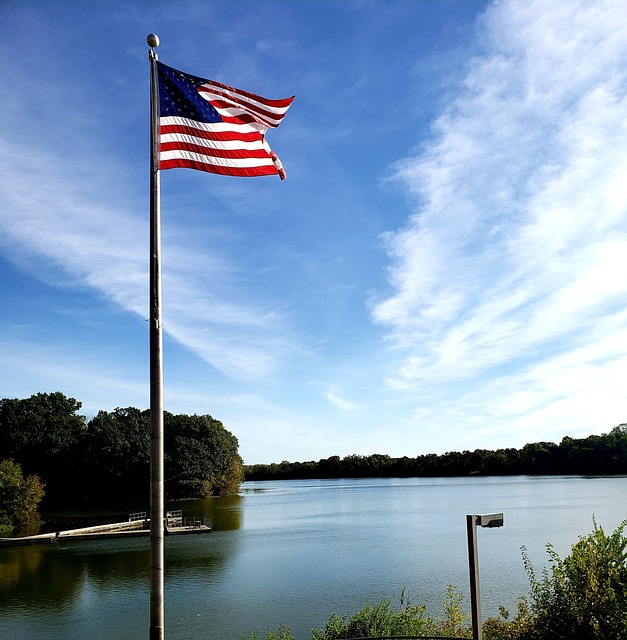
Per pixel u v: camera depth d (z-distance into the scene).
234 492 162.50
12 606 35.38
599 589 13.83
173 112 13.16
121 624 31.34
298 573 44.41
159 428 11.50
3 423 125.00
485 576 41.84
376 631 17.41
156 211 12.40
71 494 121.50
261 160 13.63
